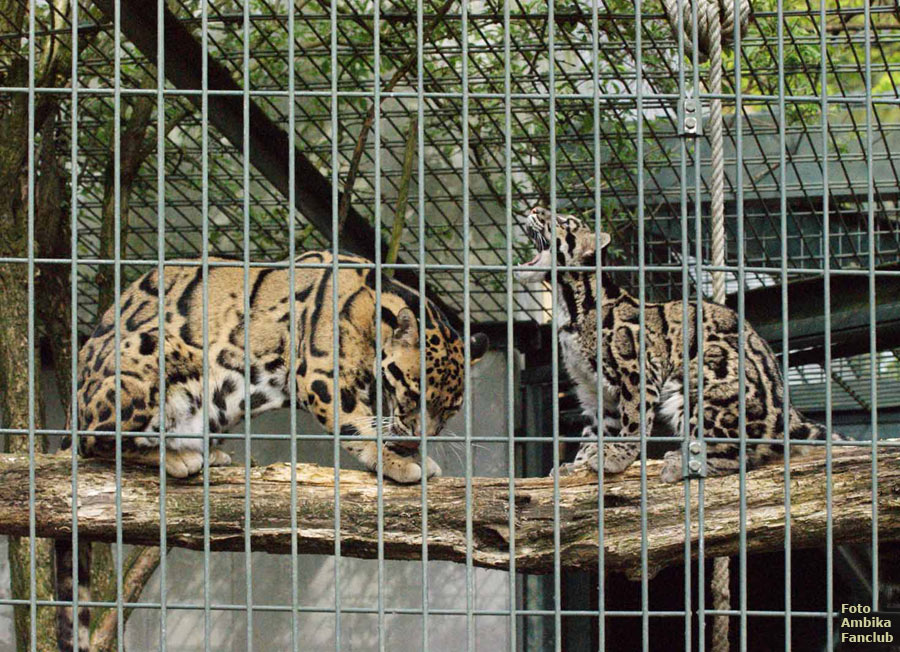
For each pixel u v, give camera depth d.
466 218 4.86
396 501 6.11
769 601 11.62
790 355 10.54
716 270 5.02
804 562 11.59
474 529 6.09
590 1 9.27
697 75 5.13
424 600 4.89
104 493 6.11
